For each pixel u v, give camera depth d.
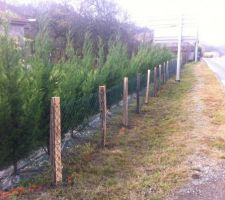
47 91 6.82
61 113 7.16
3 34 5.85
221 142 8.29
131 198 5.28
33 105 6.16
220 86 21.64
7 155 5.85
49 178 5.96
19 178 6.20
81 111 8.31
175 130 9.66
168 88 20.02
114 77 12.14
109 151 7.65
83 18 26.94
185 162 6.93
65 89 7.59
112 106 11.74
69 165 6.68
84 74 9.75
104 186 5.73
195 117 11.45
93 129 9.50
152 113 12.36
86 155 7.20
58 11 24.72
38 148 6.85
